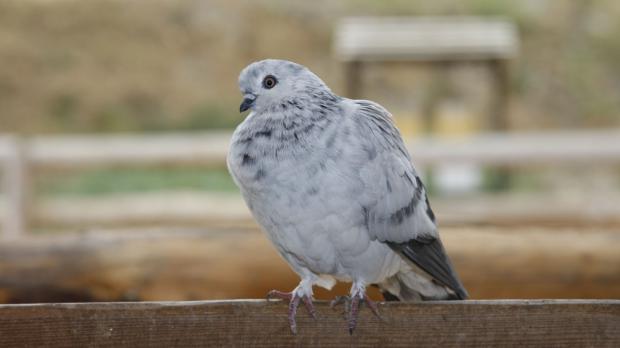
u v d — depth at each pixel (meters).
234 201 12.30
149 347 3.81
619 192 18.45
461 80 21.50
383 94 21.44
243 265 6.36
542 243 6.49
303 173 4.29
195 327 3.82
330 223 4.34
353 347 3.90
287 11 23.47
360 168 4.33
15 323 3.77
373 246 4.54
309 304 3.92
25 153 11.26
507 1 24.25
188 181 16.95
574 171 19.70
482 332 3.84
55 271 6.24
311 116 4.43
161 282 6.32
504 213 11.23
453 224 6.78
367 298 4.01
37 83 21.41
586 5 24.69
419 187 4.80
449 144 11.51
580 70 23.00
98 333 3.79
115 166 11.62
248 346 3.87
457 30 15.69
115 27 22.70
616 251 6.45
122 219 11.72
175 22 23.00
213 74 22.22
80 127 20.81
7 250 6.28
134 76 21.86
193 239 6.41
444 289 5.11
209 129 21.02
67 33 22.48
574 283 6.45
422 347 3.88
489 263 6.46
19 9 22.75
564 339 3.81
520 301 3.84
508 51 15.30
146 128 20.98
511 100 22.22
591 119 21.91
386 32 15.63
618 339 3.80
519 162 11.44
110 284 6.29
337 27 23.02
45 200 13.70
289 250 4.59
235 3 23.55
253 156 4.39
